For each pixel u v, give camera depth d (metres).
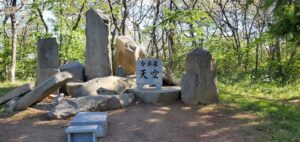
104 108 8.49
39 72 10.64
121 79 10.20
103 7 19.31
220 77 20.91
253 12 27.00
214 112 8.45
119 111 8.45
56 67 10.61
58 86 9.18
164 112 8.33
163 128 7.42
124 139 6.90
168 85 11.13
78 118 7.19
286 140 6.96
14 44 18.94
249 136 7.12
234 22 27.44
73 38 18.94
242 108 8.83
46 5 17.77
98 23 10.77
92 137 6.62
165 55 24.92
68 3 18.22
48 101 9.73
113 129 7.34
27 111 8.74
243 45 27.14
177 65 24.30
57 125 7.65
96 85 9.56
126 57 11.70
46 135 7.11
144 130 7.30
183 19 16.91
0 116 8.45
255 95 12.62
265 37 17.34
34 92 9.00
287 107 9.25
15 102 9.10
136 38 25.42
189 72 9.08
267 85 15.59
